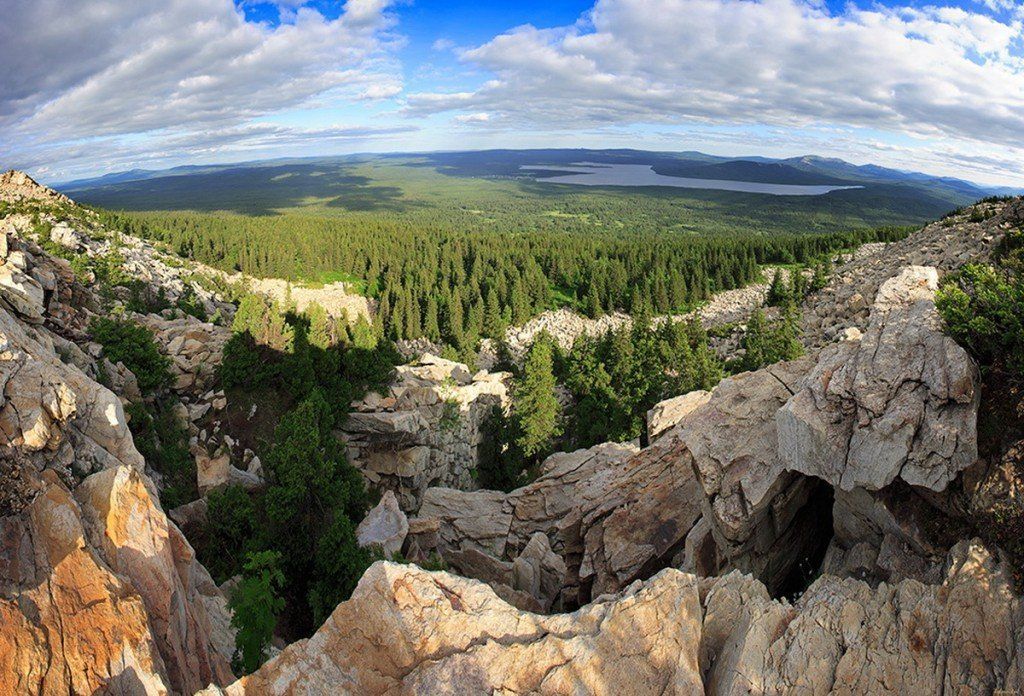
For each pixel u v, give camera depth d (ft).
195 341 181.37
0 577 48.29
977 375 56.44
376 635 49.39
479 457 228.84
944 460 52.90
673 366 280.51
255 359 173.17
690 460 99.71
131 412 126.00
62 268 162.30
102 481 62.18
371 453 176.45
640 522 95.09
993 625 41.86
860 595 48.80
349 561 103.50
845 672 42.34
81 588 51.42
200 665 63.31
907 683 41.09
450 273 565.53
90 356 127.75
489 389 235.40
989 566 45.88
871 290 302.66
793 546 73.77
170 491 116.06
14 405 59.82
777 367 81.20
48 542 52.95
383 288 555.28
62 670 47.09
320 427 151.43
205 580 85.92
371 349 193.98
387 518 130.52
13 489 53.52
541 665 45.37
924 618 44.27
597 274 513.86
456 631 49.16
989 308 58.75
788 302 370.32
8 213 374.84
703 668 47.39
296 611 108.99
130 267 316.60
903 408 55.93
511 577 114.52
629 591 53.36
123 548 59.26
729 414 76.48
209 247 558.15
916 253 303.89
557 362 320.70
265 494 132.87
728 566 72.18
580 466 144.15
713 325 452.35
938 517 55.42
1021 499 48.16
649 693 43.27
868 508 61.52
